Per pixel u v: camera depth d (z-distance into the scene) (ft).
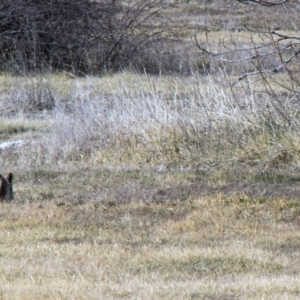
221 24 257.75
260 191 90.63
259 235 76.74
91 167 109.19
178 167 106.93
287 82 144.05
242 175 98.32
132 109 118.11
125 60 193.26
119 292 60.23
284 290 60.08
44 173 105.40
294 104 108.99
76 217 84.12
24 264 68.28
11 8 192.65
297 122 105.81
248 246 73.05
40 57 191.72
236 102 111.86
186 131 111.34
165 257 69.56
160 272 66.08
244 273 65.67
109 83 160.35
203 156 107.55
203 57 191.52
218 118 111.14
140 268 67.10
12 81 173.17
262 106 111.65
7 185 90.94
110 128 117.70
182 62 191.83
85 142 116.98
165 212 85.30
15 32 191.93
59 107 146.72
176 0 286.25
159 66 186.19
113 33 195.31
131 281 63.41
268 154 103.09
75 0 195.62
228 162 105.29
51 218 83.20
